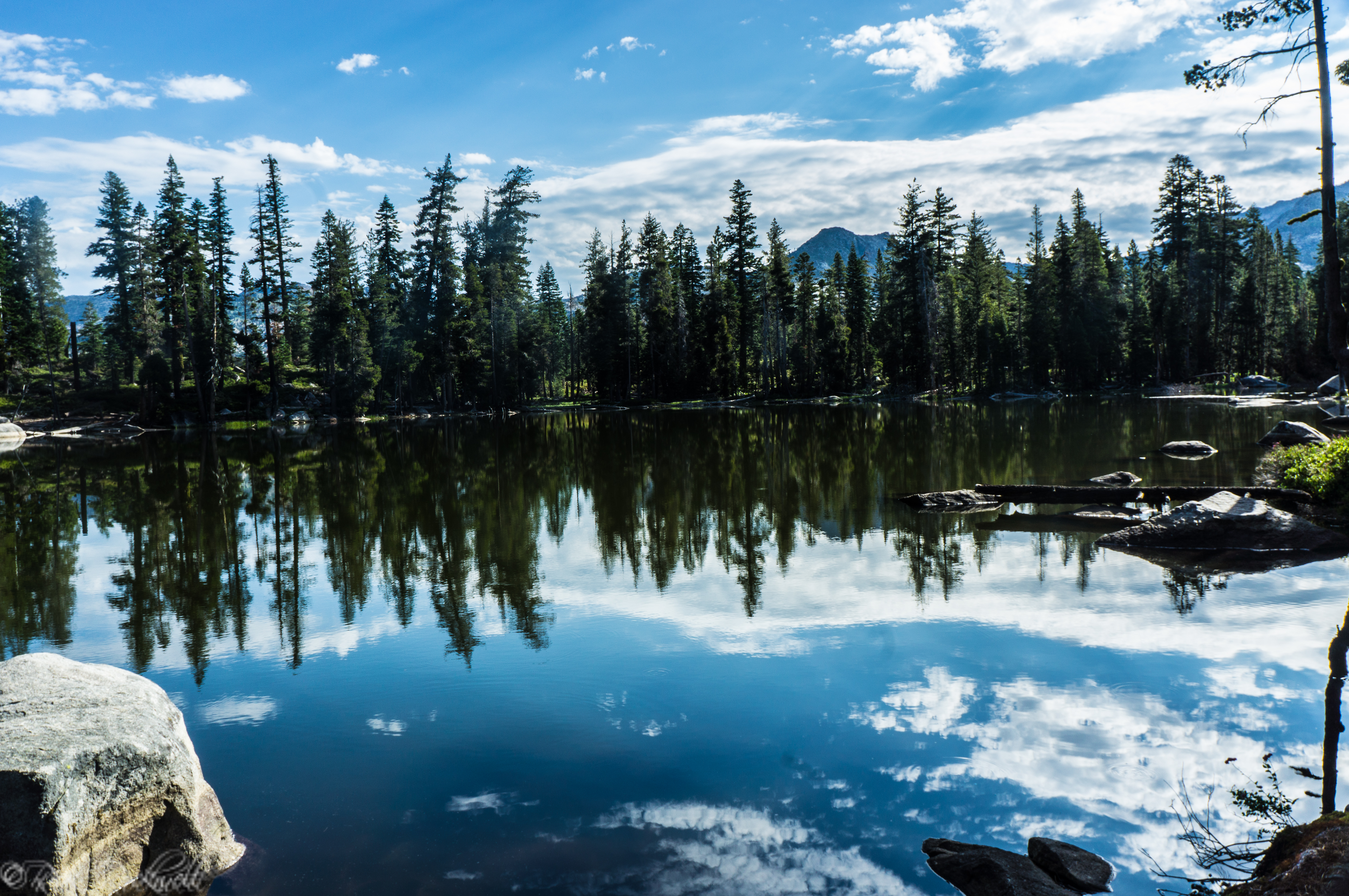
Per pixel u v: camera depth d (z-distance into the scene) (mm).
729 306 71688
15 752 3969
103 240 59125
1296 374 57812
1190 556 11070
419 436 40438
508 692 6680
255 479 22938
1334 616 8016
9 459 31375
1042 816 4531
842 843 4312
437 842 4457
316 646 8070
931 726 5742
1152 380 63281
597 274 70875
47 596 10297
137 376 59250
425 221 60781
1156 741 5383
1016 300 71062
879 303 81188
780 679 6762
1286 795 4648
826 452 25875
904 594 9422
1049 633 7781
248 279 57719
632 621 8617
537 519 15141
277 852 4430
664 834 4453
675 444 30625
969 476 19594
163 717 4738
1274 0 10594
